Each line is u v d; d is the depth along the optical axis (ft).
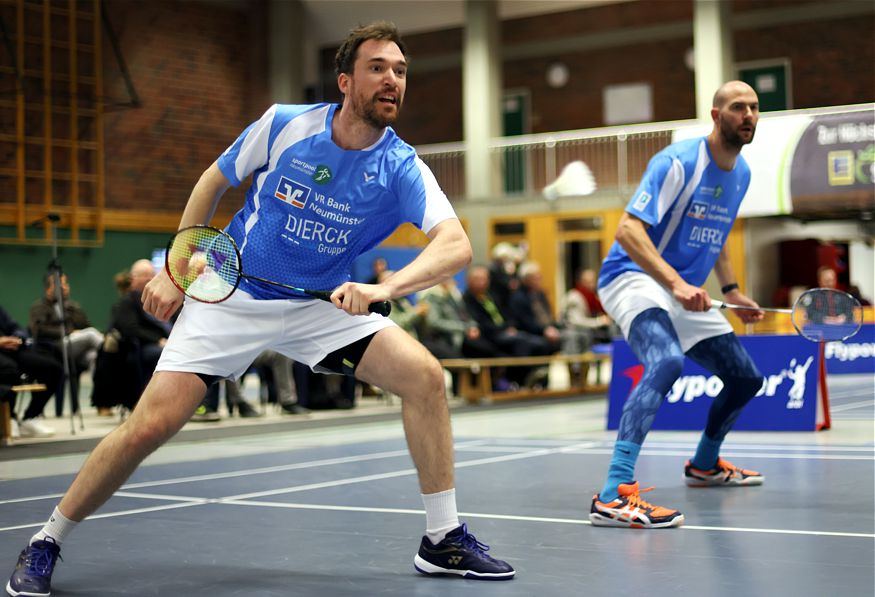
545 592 9.81
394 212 10.82
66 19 61.57
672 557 11.39
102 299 62.80
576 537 12.73
